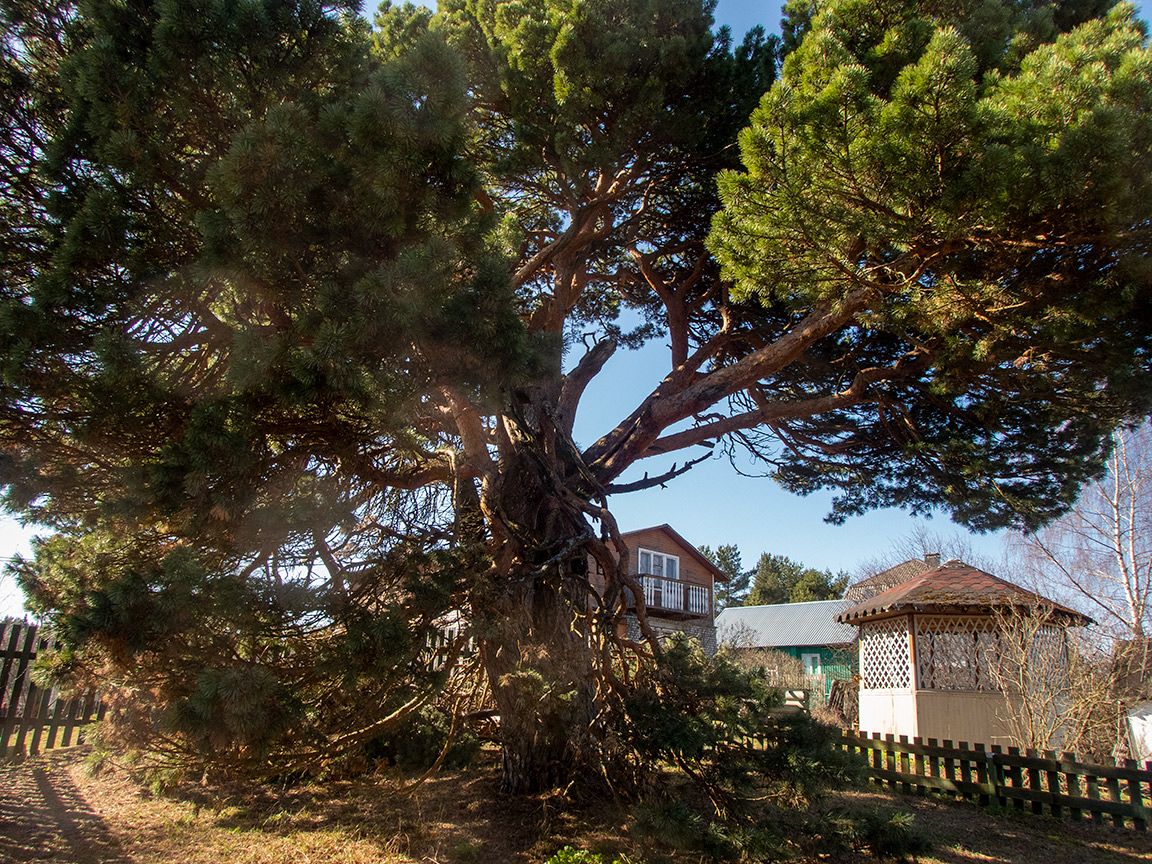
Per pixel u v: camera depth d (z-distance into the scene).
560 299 9.13
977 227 5.85
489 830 6.31
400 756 8.27
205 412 4.12
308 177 4.39
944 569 14.09
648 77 8.27
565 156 7.89
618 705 6.19
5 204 4.57
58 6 4.81
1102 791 8.31
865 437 9.84
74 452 4.62
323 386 4.35
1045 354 6.79
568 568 7.63
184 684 4.23
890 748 9.66
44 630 4.67
